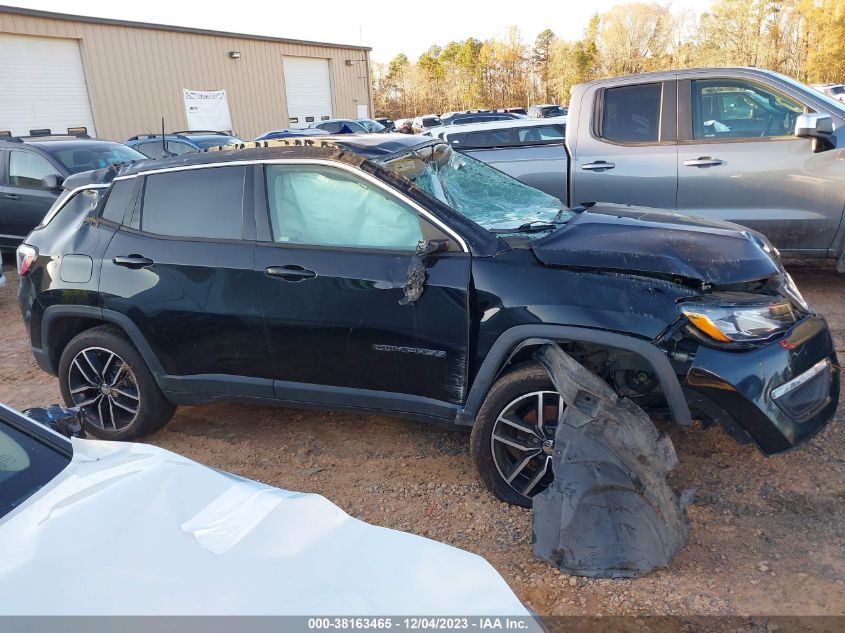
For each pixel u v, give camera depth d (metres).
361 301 3.40
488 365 3.21
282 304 3.56
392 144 3.88
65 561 1.64
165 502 1.91
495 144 7.04
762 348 2.95
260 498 2.00
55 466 2.11
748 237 3.43
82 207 4.32
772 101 5.95
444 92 75.44
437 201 3.36
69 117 22.56
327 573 1.68
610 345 2.98
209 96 27.06
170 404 4.20
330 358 3.55
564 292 3.07
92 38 22.84
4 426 2.21
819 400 3.14
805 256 6.01
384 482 3.68
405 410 3.49
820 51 45.31
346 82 35.28
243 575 1.64
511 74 73.38
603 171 6.45
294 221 3.61
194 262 3.76
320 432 4.32
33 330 4.34
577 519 2.86
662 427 3.90
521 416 3.23
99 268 4.01
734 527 3.05
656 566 2.79
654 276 3.07
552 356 3.06
